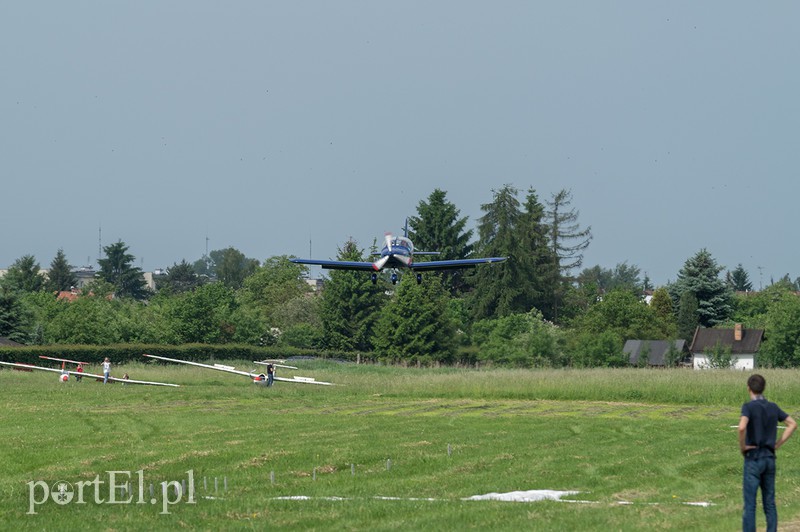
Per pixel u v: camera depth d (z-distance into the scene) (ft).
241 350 464.65
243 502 98.48
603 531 79.00
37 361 379.55
